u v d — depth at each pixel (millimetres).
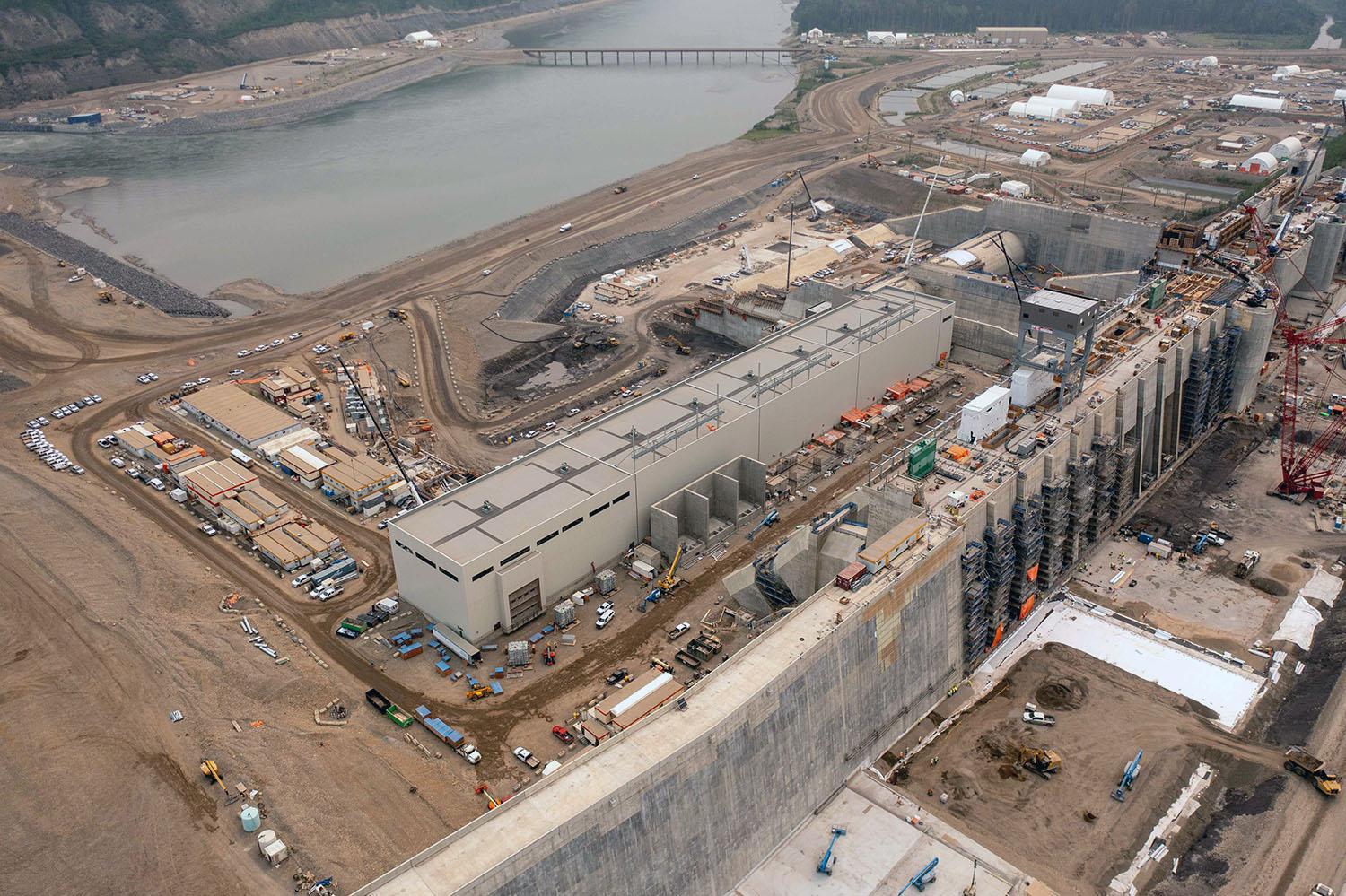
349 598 147250
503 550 135875
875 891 102312
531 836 88000
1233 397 198625
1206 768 116688
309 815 108062
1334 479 175625
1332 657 131000
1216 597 146375
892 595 119250
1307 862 103062
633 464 156250
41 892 100125
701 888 100688
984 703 129375
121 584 147500
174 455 184750
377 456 186750
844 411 197000
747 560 155750
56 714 122438
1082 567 154750
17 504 168125
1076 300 152125
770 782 106438
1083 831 108812
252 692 126438
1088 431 150250
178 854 103938
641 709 120375
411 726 123000
